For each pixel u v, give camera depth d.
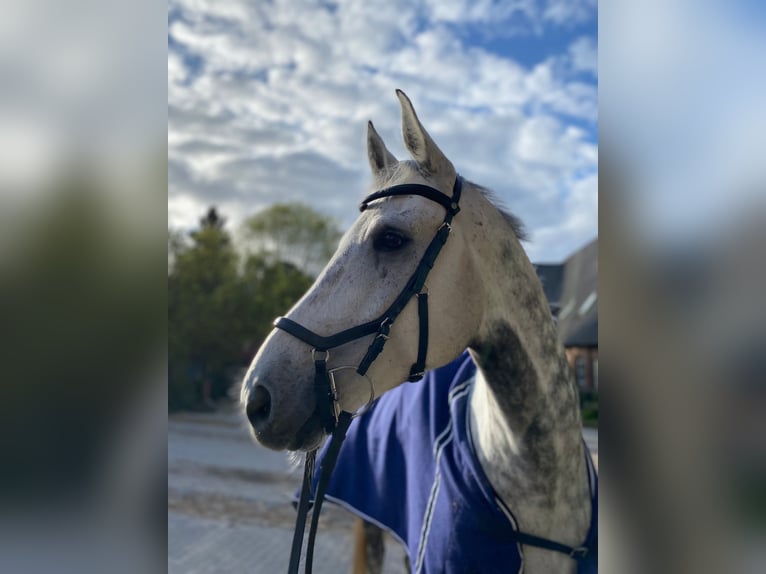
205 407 13.54
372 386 1.28
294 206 17.38
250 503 4.88
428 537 1.47
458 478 1.48
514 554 1.36
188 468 6.30
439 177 1.36
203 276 15.05
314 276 17.16
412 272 1.28
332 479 2.04
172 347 13.66
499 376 1.34
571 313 6.30
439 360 1.32
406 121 1.35
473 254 1.33
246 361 15.17
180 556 3.62
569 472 1.38
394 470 1.83
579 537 1.39
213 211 16.64
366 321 1.25
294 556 1.23
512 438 1.34
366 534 2.22
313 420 1.24
